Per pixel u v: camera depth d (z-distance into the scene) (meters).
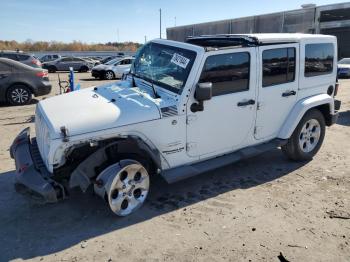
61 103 4.13
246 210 4.18
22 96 11.40
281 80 5.10
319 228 3.80
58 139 3.44
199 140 4.43
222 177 5.16
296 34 5.49
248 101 4.73
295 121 5.29
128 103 4.03
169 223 3.89
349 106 10.95
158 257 3.31
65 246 3.48
